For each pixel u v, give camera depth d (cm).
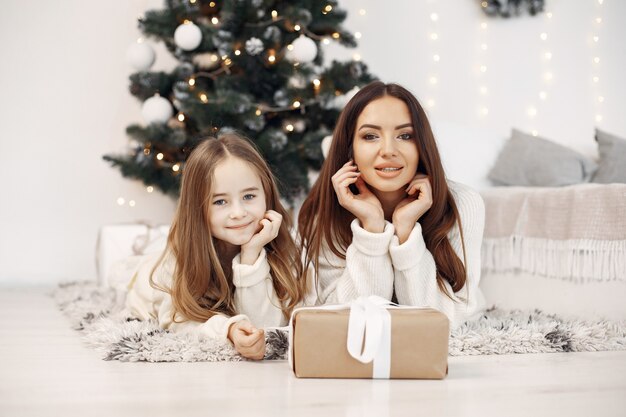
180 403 110
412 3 450
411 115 164
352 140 170
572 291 216
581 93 455
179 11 350
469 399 115
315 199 180
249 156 161
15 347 171
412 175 165
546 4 452
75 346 173
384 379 132
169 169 368
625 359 156
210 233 160
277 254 168
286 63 352
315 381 129
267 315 165
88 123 420
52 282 411
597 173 313
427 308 138
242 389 121
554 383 129
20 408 106
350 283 167
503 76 454
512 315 208
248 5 354
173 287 163
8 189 409
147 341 154
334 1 368
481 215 179
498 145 330
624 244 201
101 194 421
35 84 413
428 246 173
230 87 351
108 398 113
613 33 457
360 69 362
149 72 355
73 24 419
